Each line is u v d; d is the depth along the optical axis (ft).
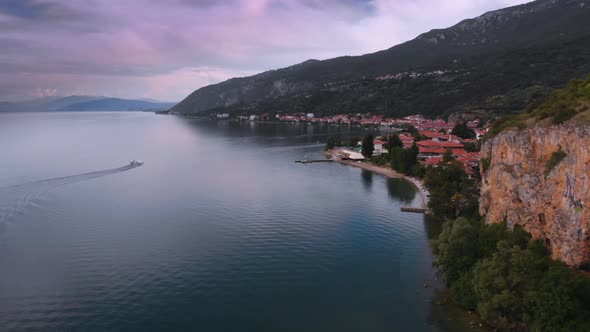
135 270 275.59
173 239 330.13
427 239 331.77
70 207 417.49
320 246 317.42
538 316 184.55
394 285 256.52
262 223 370.32
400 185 531.09
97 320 219.00
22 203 427.33
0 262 286.05
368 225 366.02
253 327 214.28
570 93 281.13
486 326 207.72
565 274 189.26
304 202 441.27
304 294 246.68
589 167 194.29
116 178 566.36
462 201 363.35
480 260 230.89
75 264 284.20
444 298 238.27
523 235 230.27
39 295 243.19
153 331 210.38
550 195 221.05
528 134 253.65
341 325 215.72
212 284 257.96
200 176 586.04
